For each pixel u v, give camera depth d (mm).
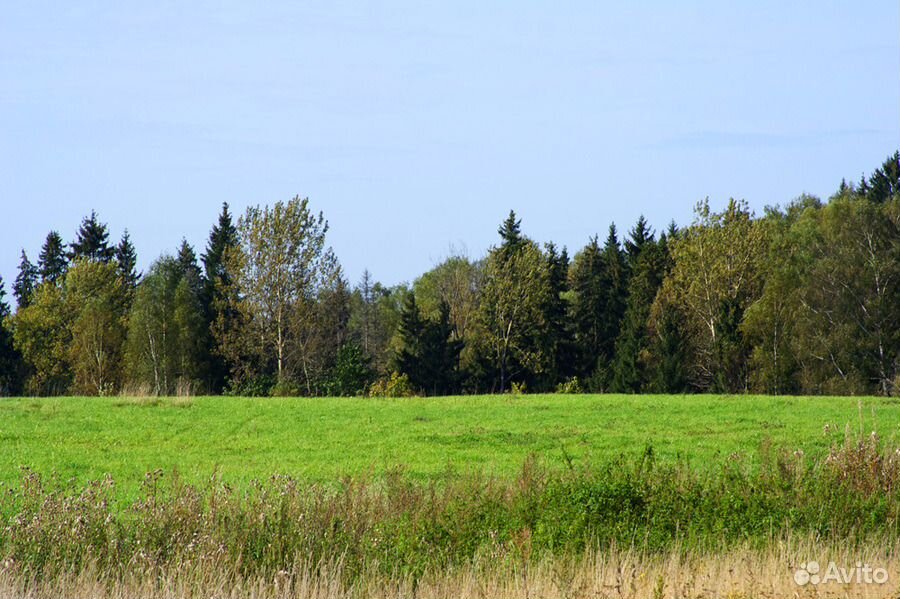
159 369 75125
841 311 64875
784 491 16469
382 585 13125
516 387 60438
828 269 65688
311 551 13820
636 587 12695
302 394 61312
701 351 72000
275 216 73375
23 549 13539
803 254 71125
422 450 29391
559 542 14727
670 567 13430
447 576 13180
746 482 16828
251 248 73562
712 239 72125
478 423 36188
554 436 32031
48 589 12516
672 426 34250
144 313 76062
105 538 13969
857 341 63594
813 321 64938
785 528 15281
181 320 75438
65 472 25594
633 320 76062
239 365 74562
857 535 15234
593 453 28078
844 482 16562
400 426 35375
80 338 78875
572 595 12320
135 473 25641
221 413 39781
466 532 14781
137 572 13102
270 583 12883
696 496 16266
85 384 76562
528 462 17766
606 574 12984
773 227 77688
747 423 34062
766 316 66812
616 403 42750
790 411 37844
